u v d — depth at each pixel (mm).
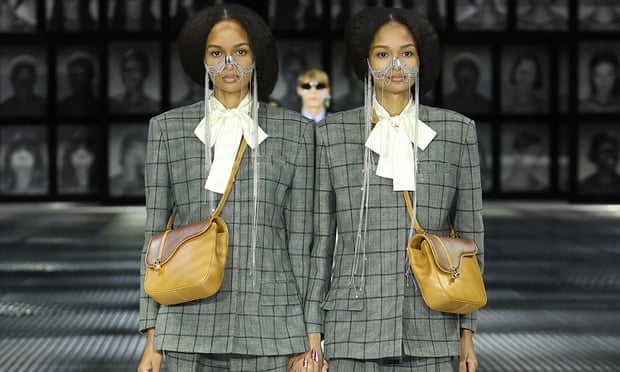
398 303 3543
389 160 3604
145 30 18156
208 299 3492
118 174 18266
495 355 6609
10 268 10625
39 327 7508
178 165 3600
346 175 3625
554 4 18281
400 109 3684
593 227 14945
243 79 3600
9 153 18375
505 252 11914
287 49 18047
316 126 3699
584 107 18375
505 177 18484
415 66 3619
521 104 18422
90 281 9766
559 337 7180
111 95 18188
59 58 18281
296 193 3631
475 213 3666
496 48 18312
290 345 3502
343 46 18031
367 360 3557
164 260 3371
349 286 3576
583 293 9094
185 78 18234
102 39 18156
